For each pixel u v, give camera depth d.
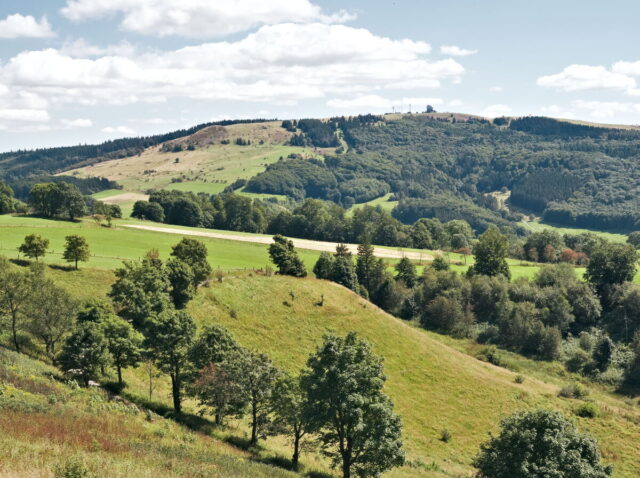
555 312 123.00
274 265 121.81
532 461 40.00
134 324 64.56
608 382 102.38
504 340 119.75
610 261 132.50
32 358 52.44
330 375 40.38
